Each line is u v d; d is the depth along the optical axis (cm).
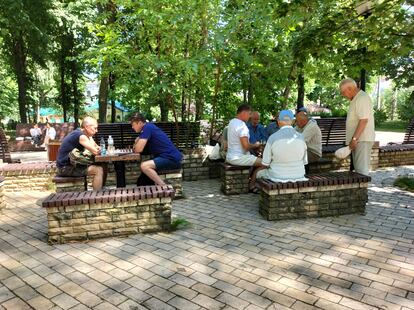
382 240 429
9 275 347
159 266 363
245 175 661
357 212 531
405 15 595
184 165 788
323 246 412
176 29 742
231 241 429
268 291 312
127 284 327
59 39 2105
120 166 607
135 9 786
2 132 845
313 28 646
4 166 723
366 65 643
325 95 3344
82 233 429
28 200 638
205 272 349
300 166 521
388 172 854
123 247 412
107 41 747
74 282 331
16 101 4103
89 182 678
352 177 522
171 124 843
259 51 800
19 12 1562
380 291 312
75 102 2627
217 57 736
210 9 740
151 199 449
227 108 875
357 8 618
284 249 404
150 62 705
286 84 848
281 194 498
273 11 677
